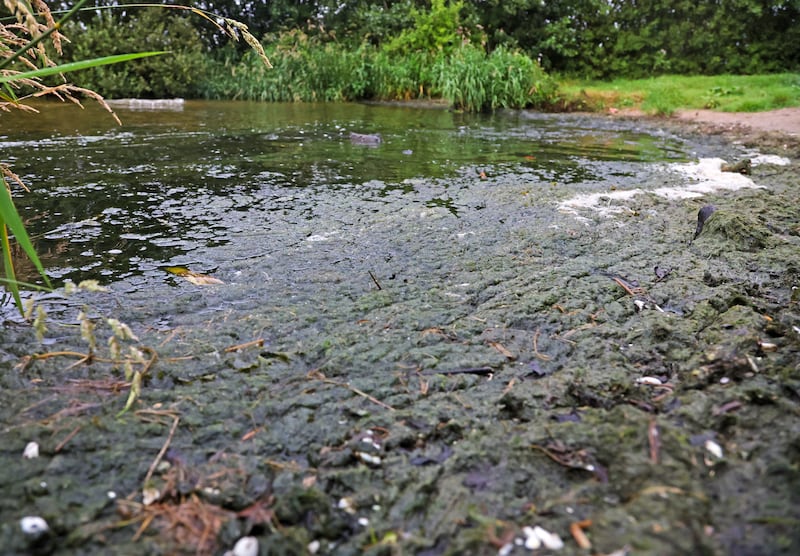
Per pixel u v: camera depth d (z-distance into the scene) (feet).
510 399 4.73
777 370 4.95
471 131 23.88
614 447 3.92
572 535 3.26
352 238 9.00
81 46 37.40
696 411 4.35
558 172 14.84
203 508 3.55
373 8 50.24
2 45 5.75
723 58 50.98
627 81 47.65
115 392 4.73
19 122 22.29
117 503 3.56
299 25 53.67
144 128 22.20
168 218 9.98
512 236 9.13
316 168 14.88
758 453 3.87
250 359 5.32
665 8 50.93
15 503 3.51
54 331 5.74
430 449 4.17
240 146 18.40
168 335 5.77
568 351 5.55
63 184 12.30
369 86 41.96
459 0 50.29
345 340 5.70
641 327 5.92
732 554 3.04
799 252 8.19
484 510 3.51
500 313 6.33
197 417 4.43
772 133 21.39
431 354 5.46
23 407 4.48
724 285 7.07
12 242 8.52
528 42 53.52
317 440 4.25
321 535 3.39
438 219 10.07
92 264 7.73
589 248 8.63
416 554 3.26
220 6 51.83
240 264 7.82
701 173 14.83
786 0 48.21
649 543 3.12
